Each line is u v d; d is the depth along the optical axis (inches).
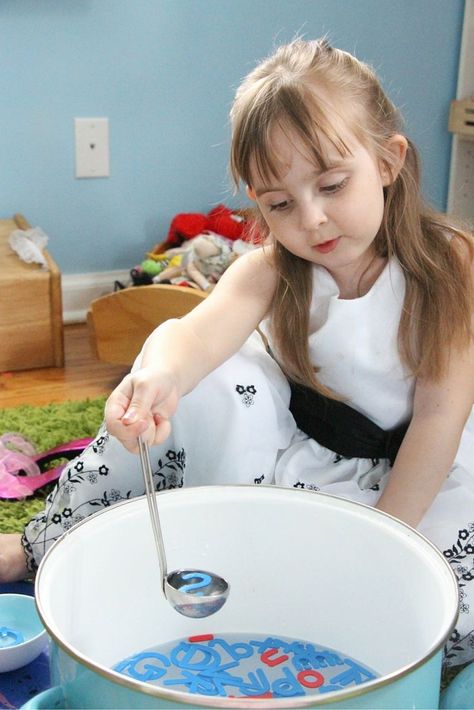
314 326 42.0
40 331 72.7
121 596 34.1
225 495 35.2
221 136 84.7
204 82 82.9
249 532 35.5
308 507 34.7
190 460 41.6
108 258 84.4
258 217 43.2
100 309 69.3
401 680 24.7
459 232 41.6
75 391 69.7
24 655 36.8
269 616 36.3
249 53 83.7
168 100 82.2
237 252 75.9
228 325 40.9
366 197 36.9
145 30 79.8
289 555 35.4
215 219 81.1
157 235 85.4
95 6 77.7
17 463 54.1
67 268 83.4
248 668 34.1
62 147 80.2
